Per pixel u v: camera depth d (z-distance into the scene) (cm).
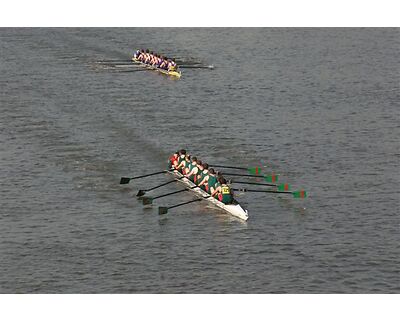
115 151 18912
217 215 15388
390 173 17650
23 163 18138
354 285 12744
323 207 15738
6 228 14825
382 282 12825
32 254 13825
